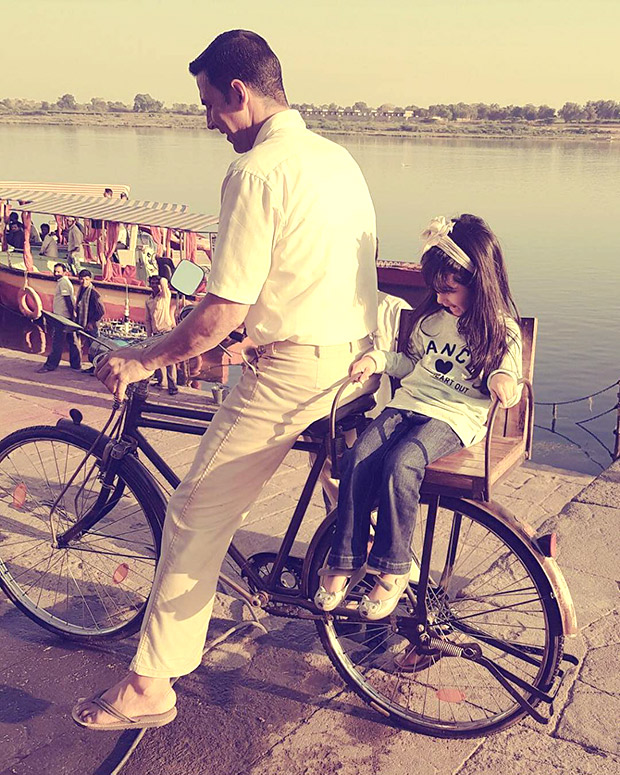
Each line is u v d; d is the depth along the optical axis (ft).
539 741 9.61
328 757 9.39
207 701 10.36
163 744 9.63
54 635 11.80
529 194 364.38
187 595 9.37
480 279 8.49
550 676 9.28
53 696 10.53
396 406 9.12
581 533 14.43
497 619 11.93
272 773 9.16
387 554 8.63
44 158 501.15
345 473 8.77
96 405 23.53
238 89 8.67
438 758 9.37
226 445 9.15
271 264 8.51
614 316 110.52
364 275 9.06
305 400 8.91
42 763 9.34
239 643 11.55
